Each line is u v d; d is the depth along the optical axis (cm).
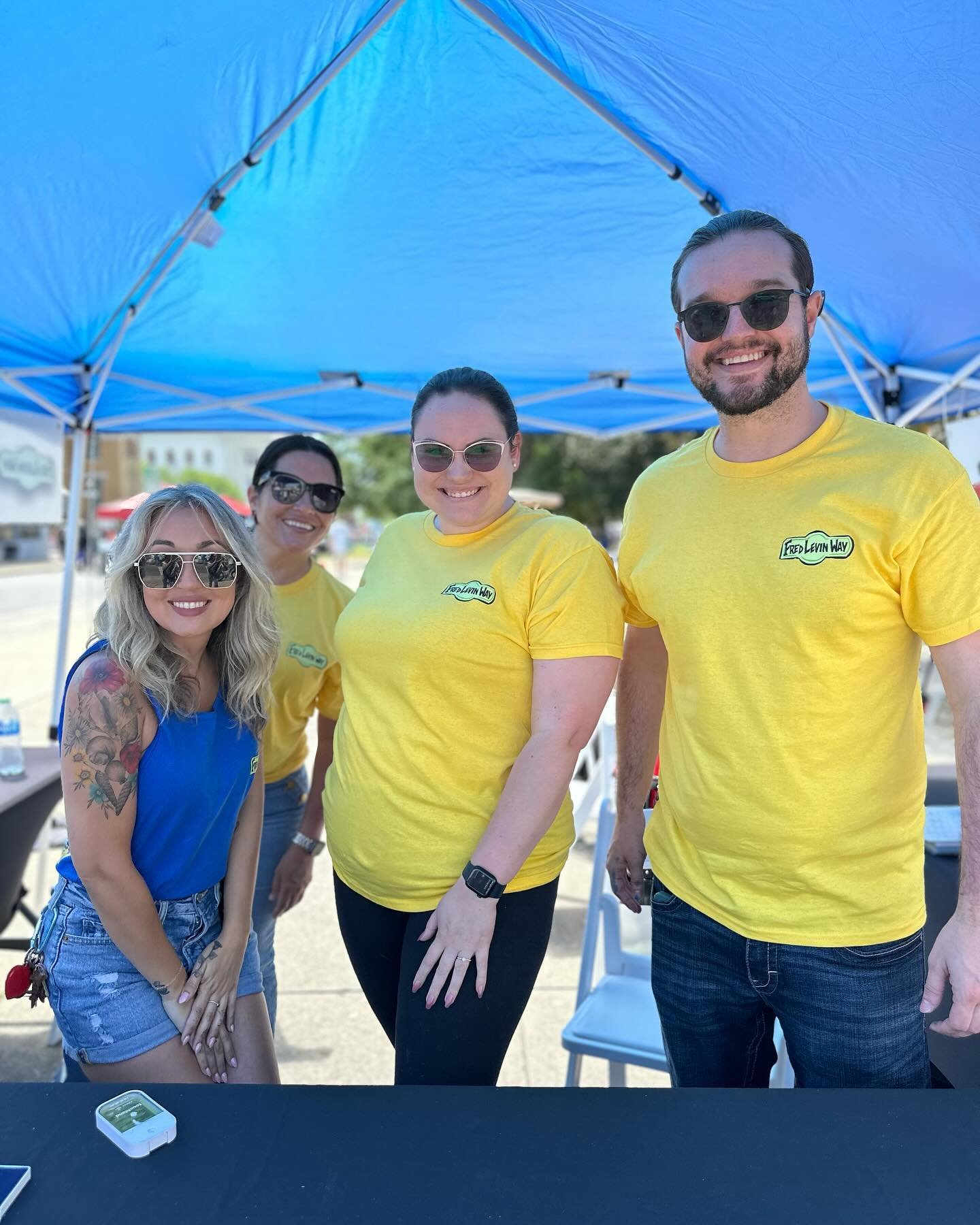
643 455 2250
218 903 196
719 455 174
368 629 182
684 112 227
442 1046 165
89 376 409
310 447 263
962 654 152
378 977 192
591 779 426
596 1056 233
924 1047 167
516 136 251
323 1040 319
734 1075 183
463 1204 111
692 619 167
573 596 168
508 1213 110
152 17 188
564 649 168
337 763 197
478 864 162
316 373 446
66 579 409
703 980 176
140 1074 173
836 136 214
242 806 204
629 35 198
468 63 222
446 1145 123
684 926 178
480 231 301
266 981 264
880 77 186
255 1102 132
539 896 180
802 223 269
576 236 306
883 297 312
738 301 160
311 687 259
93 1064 174
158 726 173
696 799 170
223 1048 186
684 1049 182
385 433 504
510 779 167
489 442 173
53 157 238
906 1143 124
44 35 189
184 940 184
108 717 166
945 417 362
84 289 327
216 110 230
